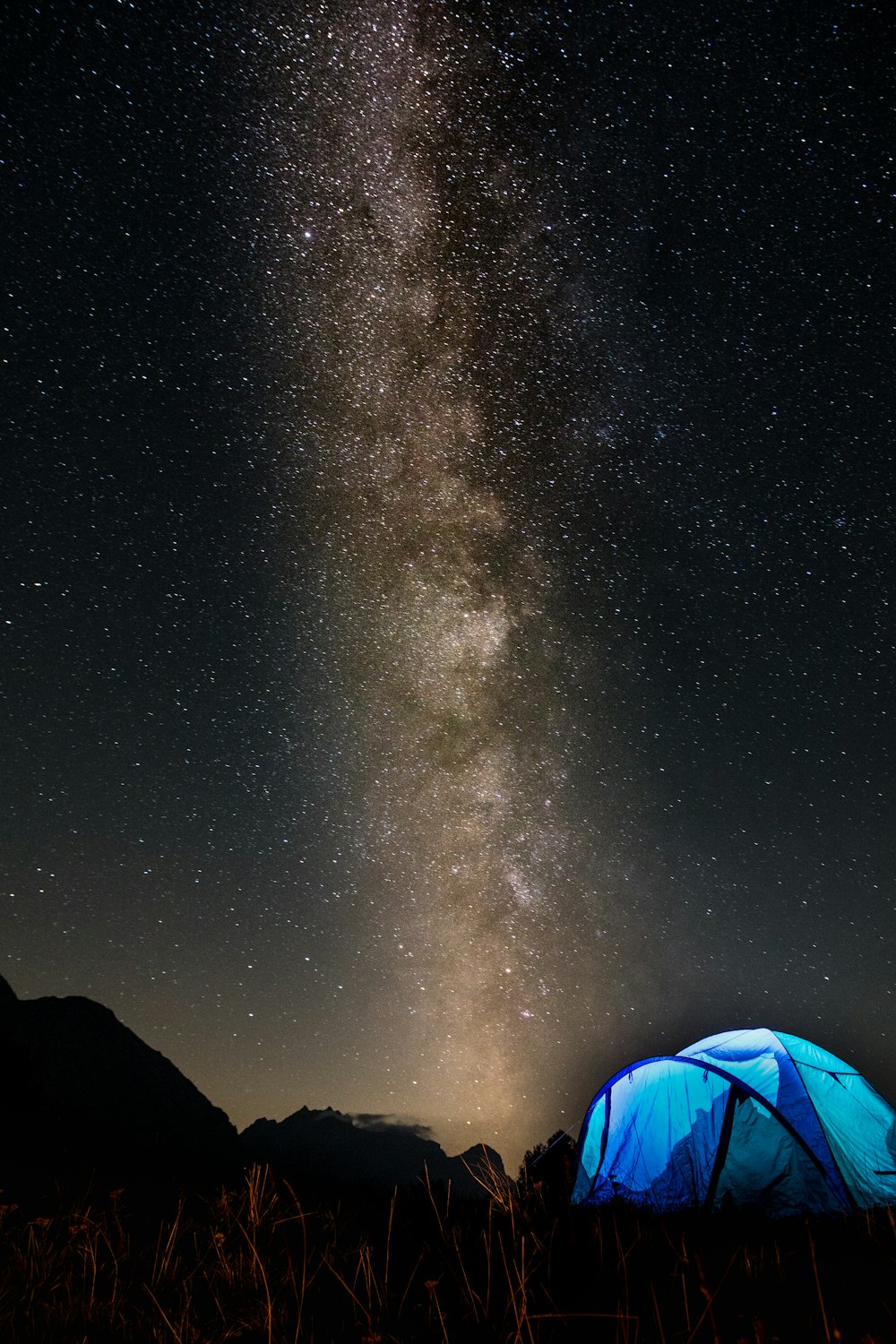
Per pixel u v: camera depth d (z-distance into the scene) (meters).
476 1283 3.56
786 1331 2.87
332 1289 3.61
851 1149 6.76
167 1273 3.67
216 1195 5.76
